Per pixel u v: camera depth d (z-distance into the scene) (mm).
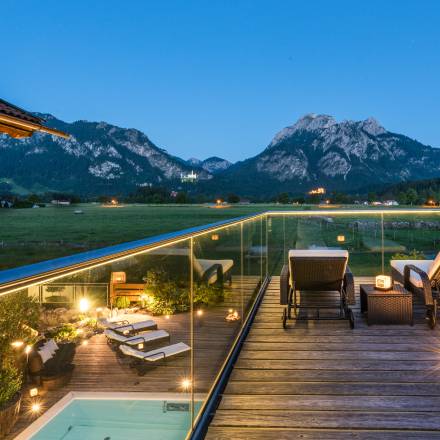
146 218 69688
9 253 39938
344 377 2725
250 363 2990
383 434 2049
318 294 5000
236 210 85688
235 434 2076
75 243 44188
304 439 2016
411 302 3791
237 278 3879
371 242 5844
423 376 2721
